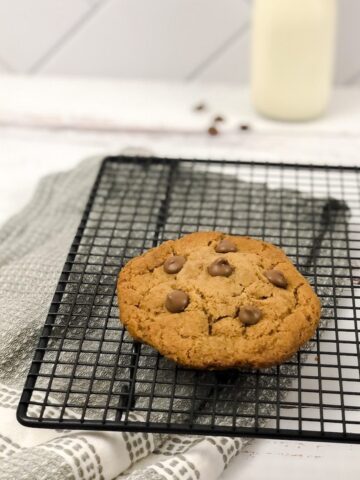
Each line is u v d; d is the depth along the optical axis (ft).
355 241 1.04
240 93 1.61
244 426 0.81
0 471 0.73
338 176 1.30
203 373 0.87
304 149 1.42
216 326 0.85
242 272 0.92
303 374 0.88
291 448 0.82
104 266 0.99
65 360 0.89
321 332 0.93
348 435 0.74
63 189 1.26
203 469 0.77
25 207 1.24
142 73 1.67
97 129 1.50
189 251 0.97
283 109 1.47
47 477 0.73
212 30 1.59
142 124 1.51
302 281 0.92
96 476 0.76
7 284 1.01
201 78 1.66
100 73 1.68
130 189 1.23
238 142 1.45
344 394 0.79
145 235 1.04
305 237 1.03
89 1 1.58
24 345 0.92
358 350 0.84
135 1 1.57
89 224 1.15
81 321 0.94
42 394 0.85
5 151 1.44
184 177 1.25
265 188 1.14
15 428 0.82
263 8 1.37
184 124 1.50
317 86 1.44
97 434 0.79
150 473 0.76
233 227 1.07
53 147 1.46
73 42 1.64
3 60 1.67
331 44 1.41
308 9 1.34
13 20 1.62
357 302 0.97
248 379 0.86
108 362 0.89
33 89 1.63
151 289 0.90
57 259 1.05
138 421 0.77
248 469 0.80
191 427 0.75
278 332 0.84
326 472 0.79
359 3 1.51
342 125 1.48
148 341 0.84
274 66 1.42
